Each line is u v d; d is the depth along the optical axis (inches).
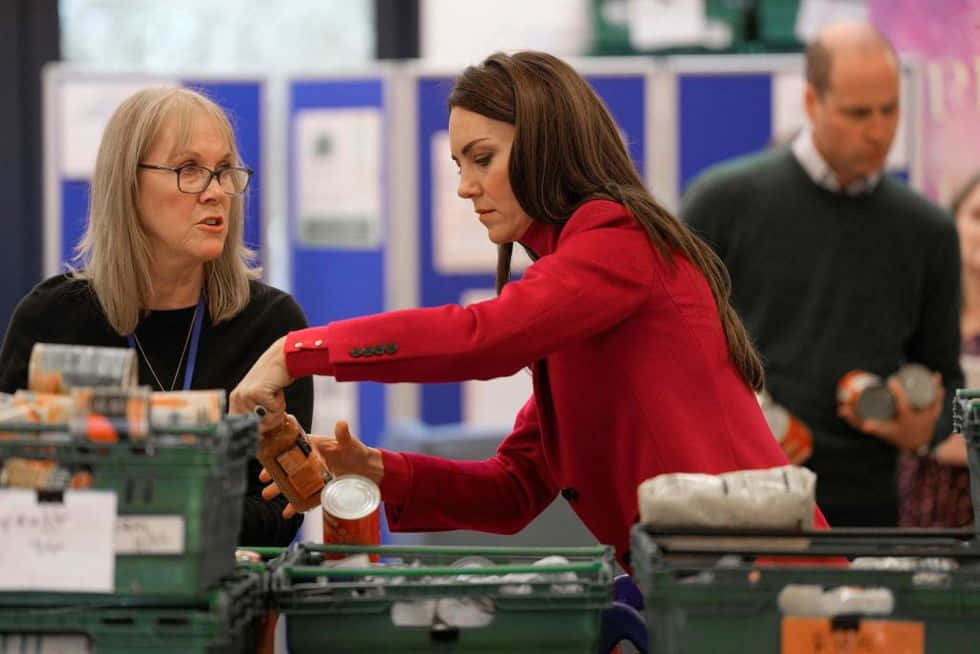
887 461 363.9
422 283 504.1
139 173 218.2
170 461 147.2
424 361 179.0
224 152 222.2
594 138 194.1
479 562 174.6
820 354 357.4
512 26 590.6
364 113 500.1
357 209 504.1
